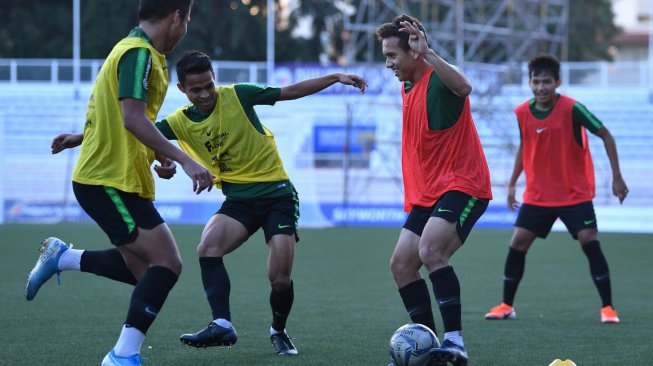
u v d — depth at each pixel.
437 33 74.94
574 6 101.69
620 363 12.70
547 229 17.84
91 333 14.98
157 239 10.90
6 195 55.84
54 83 67.25
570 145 17.59
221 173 13.27
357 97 61.62
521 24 81.06
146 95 10.46
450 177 11.79
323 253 32.41
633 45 135.00
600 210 47.72
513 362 12.80
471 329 16.09
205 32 86.81
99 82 10.84
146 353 13.29
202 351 13.48
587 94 65.19
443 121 11.76
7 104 63.91
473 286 23.16
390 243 36.81
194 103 12.87
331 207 50.62
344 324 16.45
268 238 13.01
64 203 50.38
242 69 64.25
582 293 21.89
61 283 22.52
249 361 12.67
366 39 91.12
